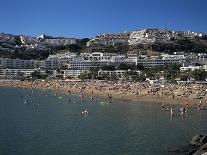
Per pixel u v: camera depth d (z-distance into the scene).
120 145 69.75
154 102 150.50
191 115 111.50
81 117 107.44
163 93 173.88
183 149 65.88
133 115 111.88
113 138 76.12
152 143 71.44
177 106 135.38
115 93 193.75
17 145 69.56
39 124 93.50
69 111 122.81
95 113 117.12
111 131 84.06
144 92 182.62
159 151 65.00
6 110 125.56
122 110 125.19
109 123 95.94
